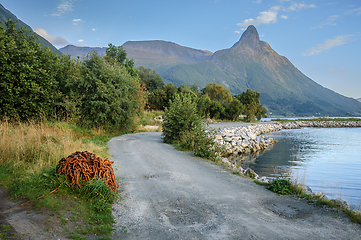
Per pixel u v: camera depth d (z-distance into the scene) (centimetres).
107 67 1923
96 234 348
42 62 1520
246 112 7138
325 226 418
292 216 466
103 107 1783
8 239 288
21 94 1313
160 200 536
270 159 1655
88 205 445
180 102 1627
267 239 365
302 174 1193
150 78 6212
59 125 1360
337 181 1050
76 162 514
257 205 525
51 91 1541
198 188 639
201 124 1466
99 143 1364
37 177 527
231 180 742
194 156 1147
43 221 354
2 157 645
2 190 449
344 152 1988
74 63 1931
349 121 7444
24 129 972
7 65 1244
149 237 360
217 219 441
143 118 3206
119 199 521
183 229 394
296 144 2512
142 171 807
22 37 1537
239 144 2134
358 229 407
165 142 1622
